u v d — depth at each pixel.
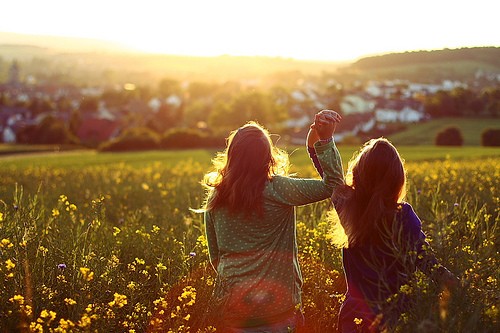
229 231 3.47
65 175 17.12
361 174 3.35
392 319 3.05
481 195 7.44
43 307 3.38
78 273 3.69
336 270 4.35
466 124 113.31
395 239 3.22
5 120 162.88
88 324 2.92
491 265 3.36
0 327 3.09
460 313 2.79
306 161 37.66
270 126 129.75
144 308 3.48
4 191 10.68
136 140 78.12
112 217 8.59
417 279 3.04
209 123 134.12
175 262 4.30
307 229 5.32
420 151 44.84
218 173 3.57
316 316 3.82
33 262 3.89
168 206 8.73
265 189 3.42
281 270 3.46
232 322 3.43
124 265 4.52
